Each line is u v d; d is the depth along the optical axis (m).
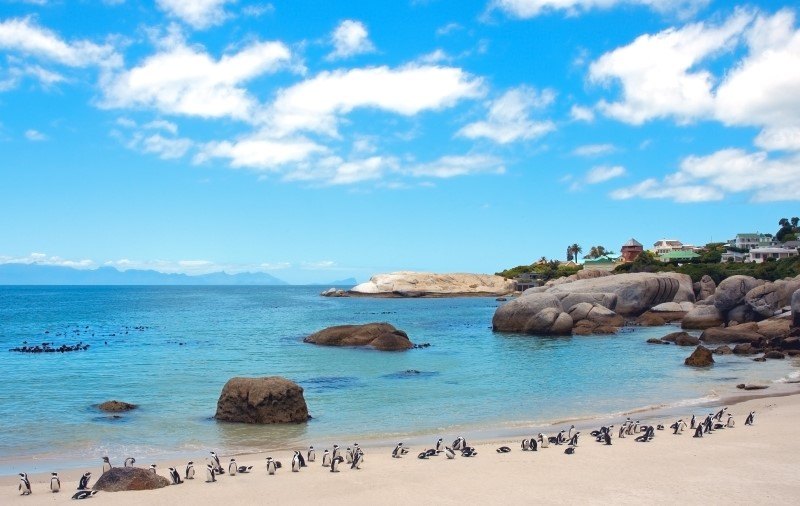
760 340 55.41
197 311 126.75
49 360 50.22
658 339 61.62
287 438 26.11
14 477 20.50
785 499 17.30
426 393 35.81
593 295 77.38
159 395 35.09
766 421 27.48
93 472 21.17
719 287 70.50
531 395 35.22
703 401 33.25
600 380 40.22
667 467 20.52
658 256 167.12
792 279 67.56
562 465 20.89
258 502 17.34
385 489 18.45
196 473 20.52
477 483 18.95
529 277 190.12
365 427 28.00
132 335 73.00
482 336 69.25
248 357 51.59
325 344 60.16
